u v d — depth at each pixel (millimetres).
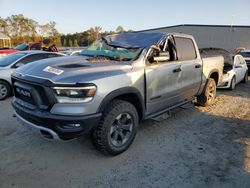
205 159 3662
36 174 3217
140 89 3818
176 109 6156
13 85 3688
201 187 3000
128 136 3795
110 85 3307
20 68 3807
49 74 3242
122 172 3293
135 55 4039
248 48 30062
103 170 3332
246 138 4449
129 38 4664
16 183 3021
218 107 6492
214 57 6418
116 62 3848
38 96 3182
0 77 6996
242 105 6816
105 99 3244
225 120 5441
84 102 3072
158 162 3551
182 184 3053
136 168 3391
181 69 4766
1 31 51812
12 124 4902
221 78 6883
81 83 3035
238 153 3863
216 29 31516
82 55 4539
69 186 2986
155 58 4023
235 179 3172
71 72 3248
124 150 3777
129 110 3680
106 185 3014
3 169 3312
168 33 4707
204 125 5086
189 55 5215
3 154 3703
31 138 4258
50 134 3164
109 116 3428
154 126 4938
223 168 3422
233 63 9430
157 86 4168
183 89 4953
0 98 7062
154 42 4336
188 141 4273
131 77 3633
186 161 3594
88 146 4004
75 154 3746
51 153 3768
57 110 3059
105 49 4527
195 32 32781
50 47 15242
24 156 3660
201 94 6199
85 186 2988
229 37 30984
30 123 3336
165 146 4062
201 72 5637
